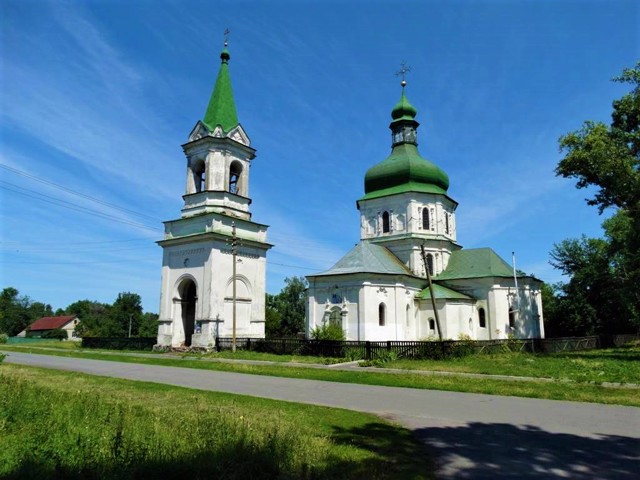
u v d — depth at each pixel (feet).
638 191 97.86
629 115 103.76
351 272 135.64
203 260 130.41
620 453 31.24
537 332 157.07
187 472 25.02
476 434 36.47
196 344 126.11
